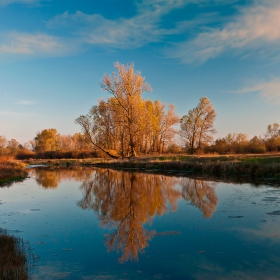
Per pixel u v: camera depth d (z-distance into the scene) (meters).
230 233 9.91
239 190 17.94
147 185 22.28
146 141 59.19
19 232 10.59
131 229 10.85
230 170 25.72
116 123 45.03
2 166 31.30
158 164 35.59
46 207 15.09
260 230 10.07
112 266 7.51
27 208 14.84
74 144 108.25
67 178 29.12
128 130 45.84
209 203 14.87
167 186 21.31
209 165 28.16
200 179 23.77
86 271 7.21
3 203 16.23
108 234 10.32
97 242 9.45
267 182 20.48
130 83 43.59
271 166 22.97
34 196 18.52
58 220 12.37
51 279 6.77
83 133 50.62
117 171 35.09
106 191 20.34
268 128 50.66
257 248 8.48
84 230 10.85
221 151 47.91
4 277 6.40
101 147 51.97
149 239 9.62
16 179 27.45
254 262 7.54
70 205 15.61
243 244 8.84
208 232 10.12
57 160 61.69
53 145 94.75
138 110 43.44
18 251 8.20
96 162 50.19
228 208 13.51
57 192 20.16
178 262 7.67
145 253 8.38
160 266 7.45
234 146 46.62
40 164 59.34
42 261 7.86
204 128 56.94
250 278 6.70
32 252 8.52
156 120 55.91
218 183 21.22
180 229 10.62
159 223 11.55
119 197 17.86
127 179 26.41
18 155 73.00
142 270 7.23
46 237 9.98
